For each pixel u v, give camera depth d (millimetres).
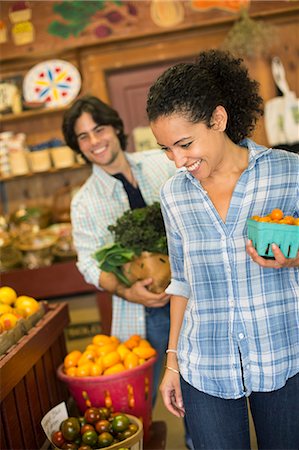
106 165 2885
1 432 2064
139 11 4953
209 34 5020
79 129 2824
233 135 1779
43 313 2686
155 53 5059
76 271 4336
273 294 1716
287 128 4906
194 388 1773
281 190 1717
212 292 1746
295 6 4883
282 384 1720
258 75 4977
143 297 2635
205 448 1771
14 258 4477
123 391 2510
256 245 1671
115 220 2893
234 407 1758
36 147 4902
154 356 2648
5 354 2174
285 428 1746
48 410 2514
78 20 4988
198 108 1602
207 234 1742
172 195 1795
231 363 1729
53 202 5230
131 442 2264
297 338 1741
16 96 4938
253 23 4785
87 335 4328
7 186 5297
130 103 5156
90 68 5098
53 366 2666
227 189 1743
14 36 5008
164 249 2602
